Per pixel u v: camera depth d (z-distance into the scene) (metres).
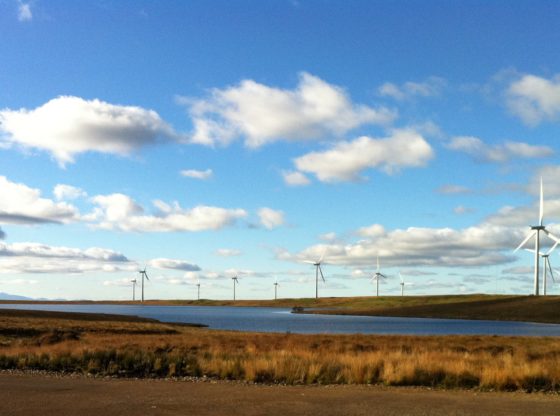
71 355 28.47
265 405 16.53
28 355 28.64
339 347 37.78
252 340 45.84
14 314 107.31
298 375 23.05
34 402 16.72
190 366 25.52
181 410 15.58
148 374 24.61
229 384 21.64
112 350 29.00
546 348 39.25
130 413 15.05
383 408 16.09
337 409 15.88
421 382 21.91
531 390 20.38
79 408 15.76
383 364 24.66
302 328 120.62
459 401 17.50
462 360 25.59
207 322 156.62
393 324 156.00
